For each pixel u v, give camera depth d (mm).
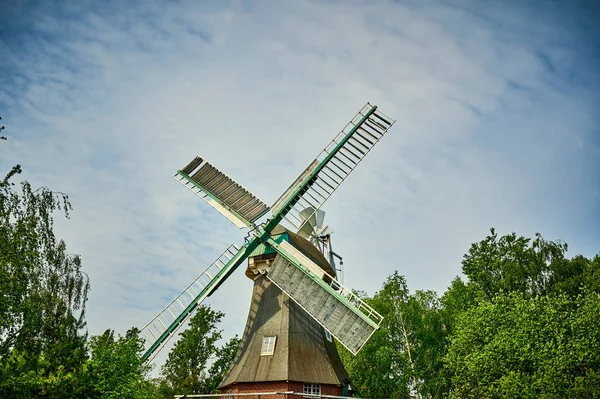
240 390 27781
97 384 24641
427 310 45375
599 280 42406
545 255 46812
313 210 31203
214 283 29406
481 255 48094
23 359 21828
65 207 28234
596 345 30781
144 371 34156
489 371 33125
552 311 33312
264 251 30719
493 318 36094
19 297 25172
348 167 31938
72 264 27156
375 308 45031
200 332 41500
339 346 46625
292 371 26922
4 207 25703
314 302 27938
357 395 42406
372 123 32969
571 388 27734
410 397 42875
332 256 34406
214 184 31562
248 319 30547
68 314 25297
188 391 38906
